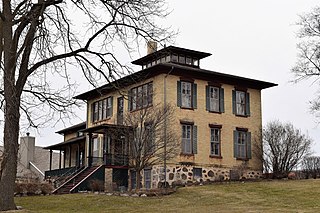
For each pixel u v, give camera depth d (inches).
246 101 1656.0
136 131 1333.7
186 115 1499.8
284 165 1696.6
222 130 1574.8
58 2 849.5
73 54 856.9
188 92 1525.6
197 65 1647.4
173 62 1583.4
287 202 953.5
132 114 1417.3
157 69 1480.1
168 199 1066.7
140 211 913.5
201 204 981.8
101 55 858.1
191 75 1536.7
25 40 843.4
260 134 1660.9
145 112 1344.7
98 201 1074.1
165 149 1362.0
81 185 1453.0
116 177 1514.5
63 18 852.6
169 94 1471.5
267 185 1205.7
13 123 816.3
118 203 1039.6
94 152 1788.9
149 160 1417.3
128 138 1368.1
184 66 1572.3
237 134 1608.0
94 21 860.0
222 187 1206.9
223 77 1600.6
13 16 848.3
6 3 839.7
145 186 1457.9
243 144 1619.1
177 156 1450.5
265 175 1587.1
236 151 1593.3
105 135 1624.0
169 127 1398.9
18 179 1738.4
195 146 1499.8
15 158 851.4
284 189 1118.4
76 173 1587.1
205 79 1568.7
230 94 1622.8
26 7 826.2
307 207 883.4
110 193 1206.9
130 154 1343.5
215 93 1590.8
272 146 1713.8
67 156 2171.5
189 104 1519.4
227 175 1550.2
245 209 879.7
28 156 2571.4
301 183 1211.9
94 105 1818.4
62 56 856.3
